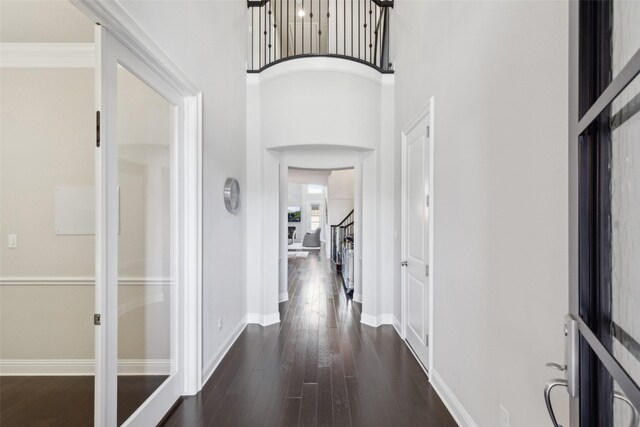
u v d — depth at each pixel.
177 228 2.11
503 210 1.45
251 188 3.73
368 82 3.59
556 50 1.12
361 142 3.53
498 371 1.49
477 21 1.70
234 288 3.17
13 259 2.49
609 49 0.64
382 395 2.20
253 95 3.73
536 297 1.22
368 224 3.69
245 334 3.33
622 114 0.59
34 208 2.50
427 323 2.51
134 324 1.69
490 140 1.56
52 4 2.01
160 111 1.93
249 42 4.80
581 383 0.70
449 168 2.07
